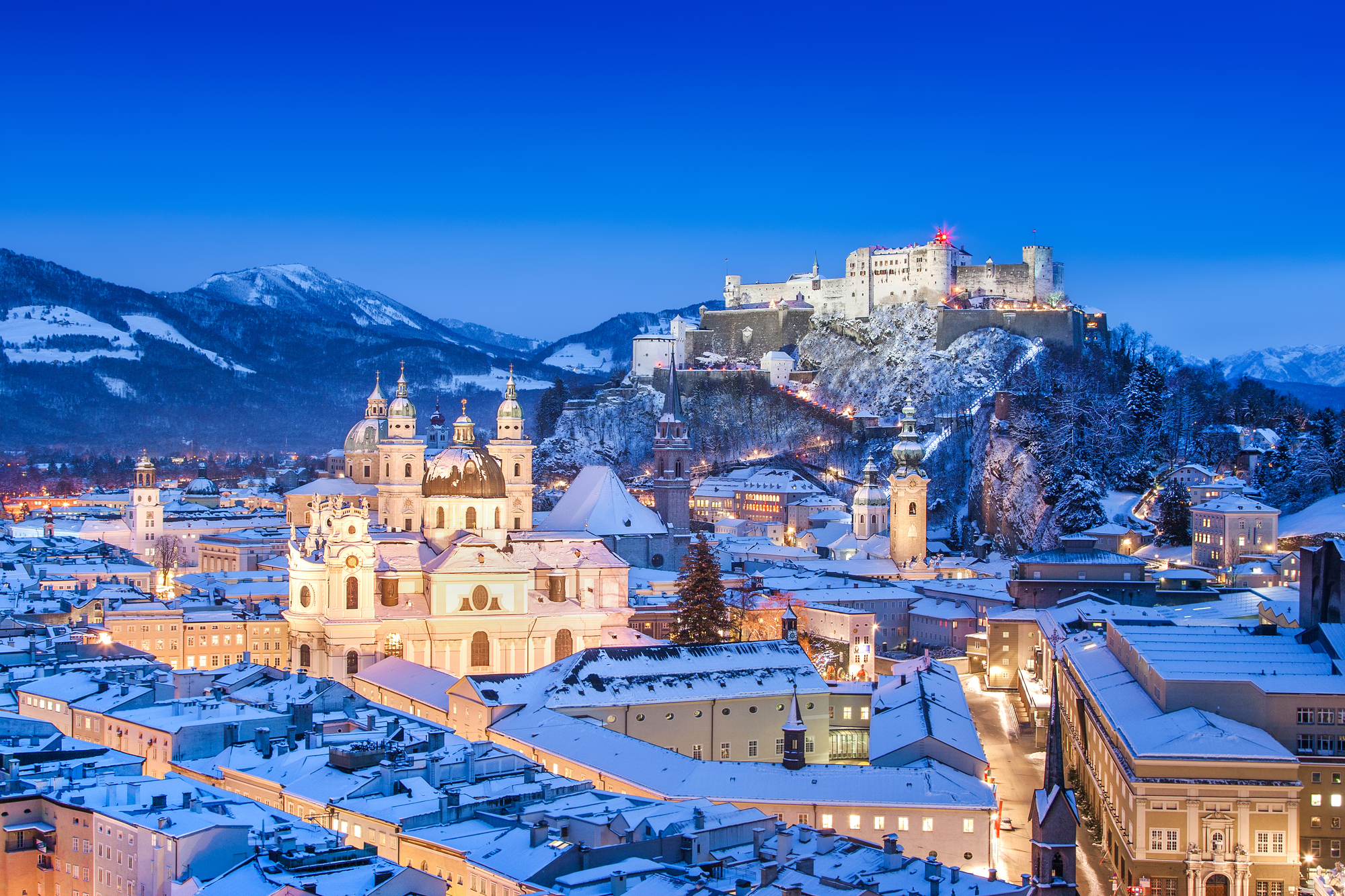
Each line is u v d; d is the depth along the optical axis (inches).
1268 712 6786.4
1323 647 7401.6
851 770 6678.2
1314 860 6505.9
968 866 6284.5
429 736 6663.4
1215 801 6294.3
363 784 5930.1
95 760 6289.4
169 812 5265.8
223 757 6786.4
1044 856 5378.9
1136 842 6348.4
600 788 6761.8
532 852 5004.9
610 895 4658.0
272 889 4512.8
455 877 5157.5
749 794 6382.9
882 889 4655.5
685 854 5118.1
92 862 5285.4
